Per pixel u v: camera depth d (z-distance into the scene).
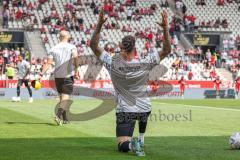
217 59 52.22
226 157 9.75
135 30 54.28
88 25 52.88
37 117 18.73
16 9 52.03
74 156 9.66
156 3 58.75
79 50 48.97
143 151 9.79
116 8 55.91
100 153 10.05
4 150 10.42
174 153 10.22
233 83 46.34
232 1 61.38
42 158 9.41
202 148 11.04
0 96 39.44
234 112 23.81
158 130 15.04
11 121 16.98
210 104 31.80
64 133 13.63
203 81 45.34
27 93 39.25
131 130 10.23
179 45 54.22
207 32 56.47
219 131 14.97
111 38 52.34
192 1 60.28
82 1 55.44
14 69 42.38
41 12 52.53
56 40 49.50
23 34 50.19
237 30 58.03
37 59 43.97
